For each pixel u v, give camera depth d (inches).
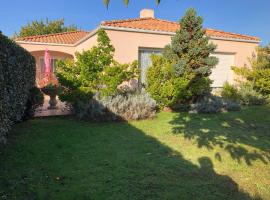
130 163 226.8
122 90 486.6
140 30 591.5
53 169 210.2
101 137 313.4
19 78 336.8
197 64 512.4
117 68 440.8
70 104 443.5
